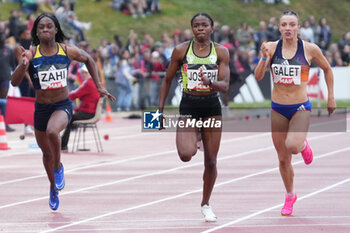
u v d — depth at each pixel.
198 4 79.50
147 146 30.36
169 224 14.82
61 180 15.97
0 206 17.03
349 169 23.06
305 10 85.69
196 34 14.49
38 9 55.00
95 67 16.42
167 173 22.48
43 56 15.77
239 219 15.33
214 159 14.88
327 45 64.06
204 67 14.52
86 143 31.55
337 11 88.38
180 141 14.42
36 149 28.48
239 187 19.73
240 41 55.09
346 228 14.32
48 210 16.50
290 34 15.22
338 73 53.00
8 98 29.88
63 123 15.74
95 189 19.50
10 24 41.75
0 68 34.75
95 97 27.95
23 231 14.20
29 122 30.09
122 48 49.31
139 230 14.23
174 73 14.98
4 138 29.12
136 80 47.41
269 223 14.88
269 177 21.53
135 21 70.50
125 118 45.38
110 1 72.69
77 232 14.08
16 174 22.41
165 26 71.62
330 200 17.66
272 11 83.12
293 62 15.31
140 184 20.36
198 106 14.68
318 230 14.13
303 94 15.48
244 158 26.06
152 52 48.22
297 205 17.00
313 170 22.89
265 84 50.47
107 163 24.92
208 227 14.50
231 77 45.66
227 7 81.00
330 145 30.06
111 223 14.97
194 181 20.88
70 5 51.81
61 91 16.03
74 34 46.09
